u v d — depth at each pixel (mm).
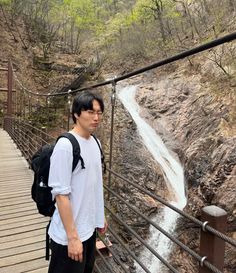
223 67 10359
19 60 15789
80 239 1278
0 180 5039
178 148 9680
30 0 20844
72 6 20328
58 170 1188
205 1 14938
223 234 911
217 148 7344
